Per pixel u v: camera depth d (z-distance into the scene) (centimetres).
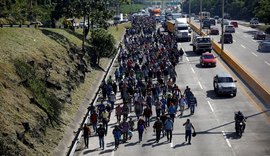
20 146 2514
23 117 2775
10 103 2811
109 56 5794
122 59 5647
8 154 2383
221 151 2791
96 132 3231
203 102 4012
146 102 3550
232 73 5247
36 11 6575
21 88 3089
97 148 2927
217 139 3023
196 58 6444
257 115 3556
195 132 3086
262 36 8656
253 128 3234
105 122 3170
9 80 3055
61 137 2986
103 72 5403
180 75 5234
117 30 10425
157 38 7444
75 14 5897
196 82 4850
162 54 5662
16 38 4059
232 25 10744
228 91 4141
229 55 6372
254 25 11681
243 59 6216
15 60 3391
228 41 8069
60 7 6222
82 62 4884
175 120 3484
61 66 4084
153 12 16488
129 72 4634
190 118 3528
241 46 7644
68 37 5550
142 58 5638
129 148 2909
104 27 6172
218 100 4069
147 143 2992
